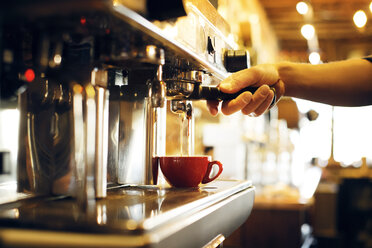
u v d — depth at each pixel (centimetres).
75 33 66
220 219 73
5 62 72
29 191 78
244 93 100
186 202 66
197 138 242
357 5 479
